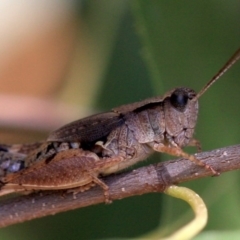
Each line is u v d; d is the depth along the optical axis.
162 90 0.13
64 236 0.14
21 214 0.13
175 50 0.13
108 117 0.13
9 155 0.13
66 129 0.13
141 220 0.14
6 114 0.14
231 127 0.13
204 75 0.13
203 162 0.13
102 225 0.14
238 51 0.13
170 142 0.13
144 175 0.13
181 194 0.12
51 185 0.13
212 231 0.13
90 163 0.13
